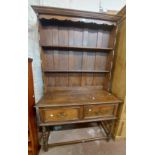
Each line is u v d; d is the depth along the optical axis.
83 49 1.63
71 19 1.27
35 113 1.27
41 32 1.33
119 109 1.47
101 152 1.40
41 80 1.58
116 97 1.49
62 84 1.72
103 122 1.86
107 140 1.56
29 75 1.09
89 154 1.36
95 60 1.73
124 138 1.63
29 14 1.19
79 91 1.70
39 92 1.51
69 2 1.60
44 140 1.35
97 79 1.82
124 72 1.37
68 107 1.23
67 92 1.64
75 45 1.56
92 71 1.65
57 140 1.58
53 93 1.58
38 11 1.18
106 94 1.58
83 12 1.23
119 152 1.40
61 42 1.55
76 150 1.42
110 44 1.62
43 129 1.32
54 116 1.22
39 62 1.51
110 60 1.61
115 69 1.59
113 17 1.34
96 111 1.34
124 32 1.35
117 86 1.54
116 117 1.43
